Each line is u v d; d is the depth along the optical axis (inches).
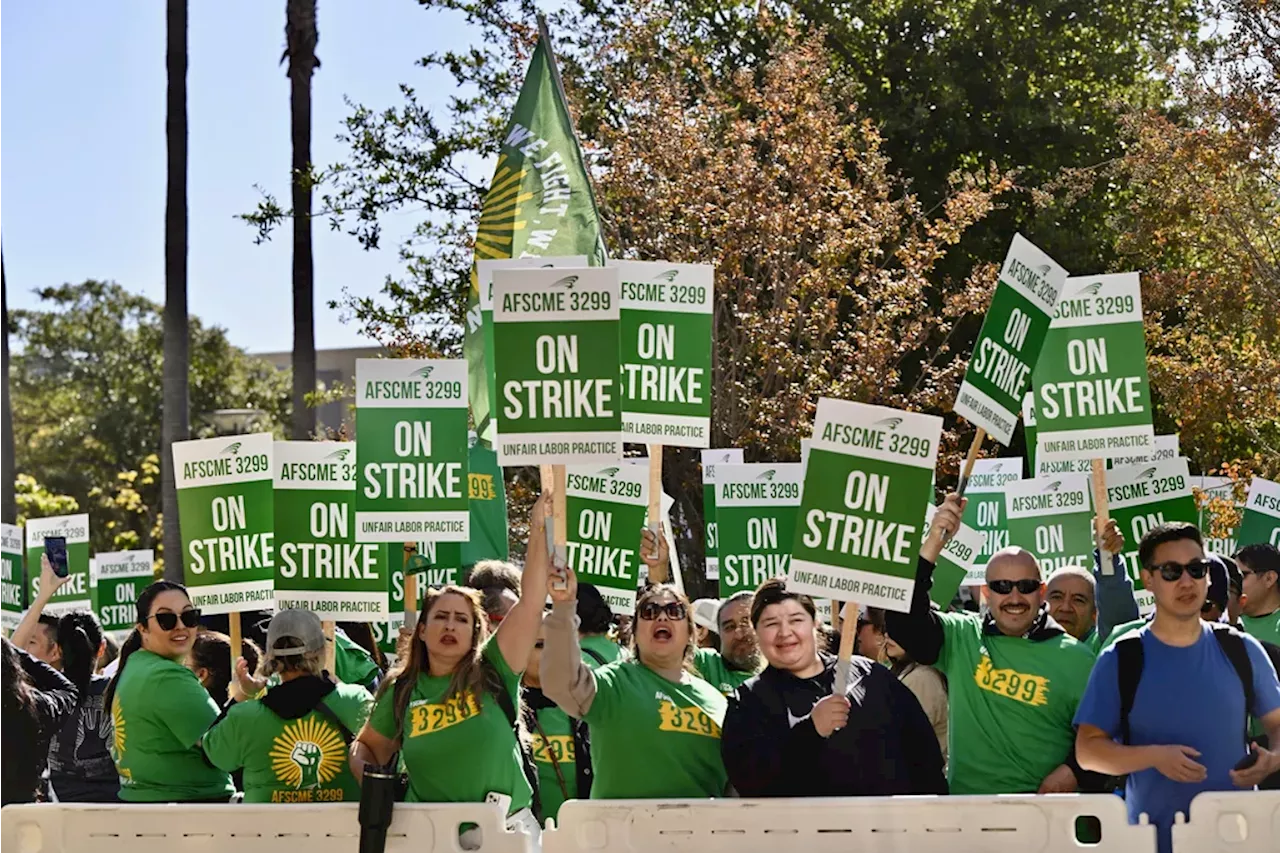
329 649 351.6
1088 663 283.6
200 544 358.9
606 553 359.9
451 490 335.3
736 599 314.3
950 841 236.1
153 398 2087.8
